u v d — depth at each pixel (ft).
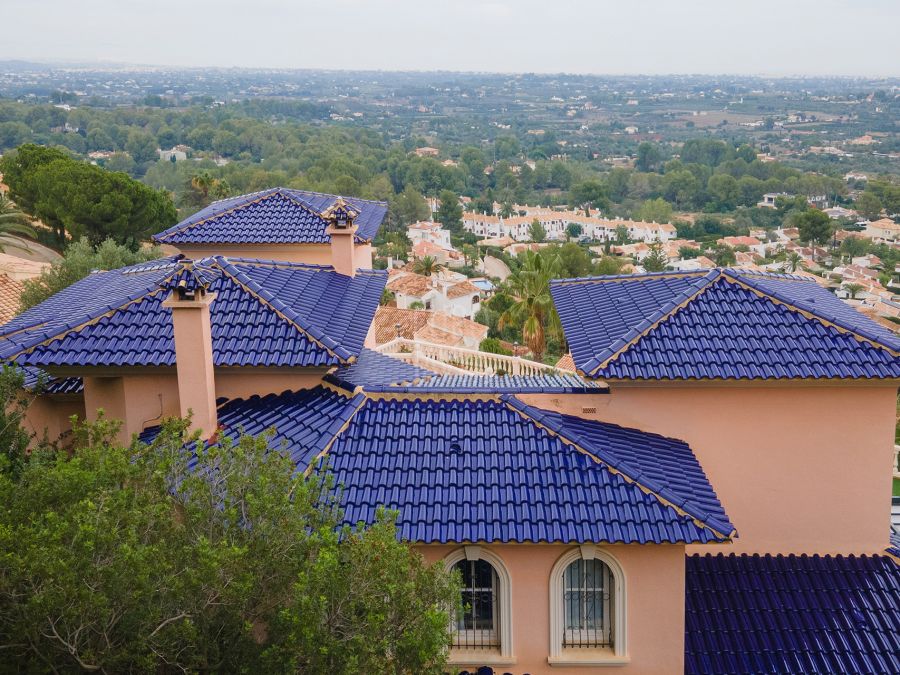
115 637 32.71
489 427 51.44
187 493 38.83
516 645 47.60
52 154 227.20
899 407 127.13
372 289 73.51
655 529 45.06
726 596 52.34
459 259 553.23
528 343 175.94
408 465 49.01
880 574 54.08
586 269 426.92
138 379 57.36
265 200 100.73
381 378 61.36
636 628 47.16
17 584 31.04
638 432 55.16
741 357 53.83
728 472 55.57
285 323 58.54
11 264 158.20
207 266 62.75
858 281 498.69
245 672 33.50
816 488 55.47
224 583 33.24
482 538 44.75
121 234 207.21
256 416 55.11
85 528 30.71
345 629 33.76
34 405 62.39
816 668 48.11
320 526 38.42
